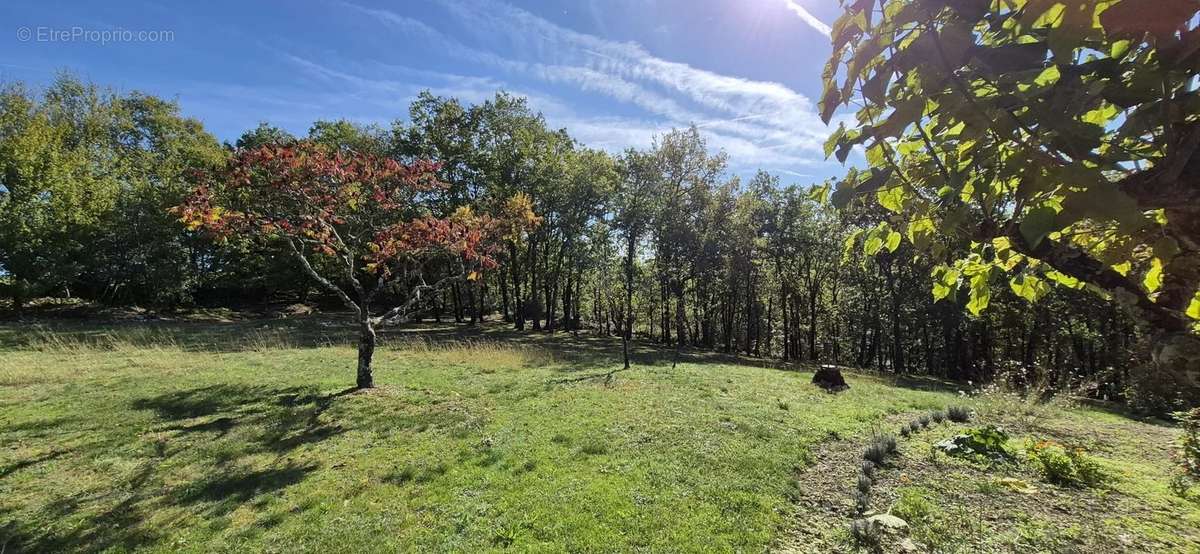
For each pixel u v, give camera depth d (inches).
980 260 74.8
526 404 343.6
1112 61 36.0
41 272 914.7
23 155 880.3
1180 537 155.9
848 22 42.0
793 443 257.3
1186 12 28.9
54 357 486.6
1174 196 38.2
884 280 1079.6
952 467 224.2
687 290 1188.5
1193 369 42.0
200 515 185.5
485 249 445.7
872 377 674.8
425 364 512.4
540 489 201.6
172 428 283.0
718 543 161.0
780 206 1098.1
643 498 191.9
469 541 164.9
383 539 167.3
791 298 1252.5
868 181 55.2
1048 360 906.1
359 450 251.3
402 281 461.4
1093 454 251.8
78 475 219.8
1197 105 34.8
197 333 763.4
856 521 167.6
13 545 167.0
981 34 44.2
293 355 550.0
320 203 365.4
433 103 1137.4
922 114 42.1
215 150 1294.3
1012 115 38.5
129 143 1259.2
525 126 1171.9
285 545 165.6
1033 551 147.9
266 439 267.1
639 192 1114.7
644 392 386.3
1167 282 46.0
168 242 1127.6
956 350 1107.9
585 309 1649.9
